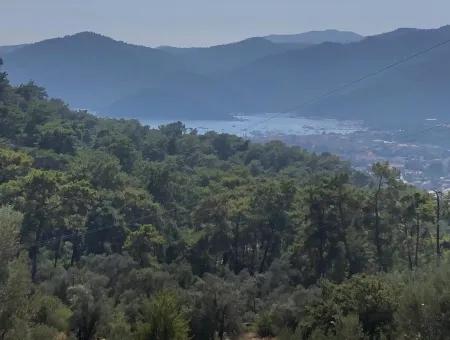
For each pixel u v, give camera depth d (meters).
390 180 64.50
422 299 20.20
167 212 89.69
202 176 119.12
